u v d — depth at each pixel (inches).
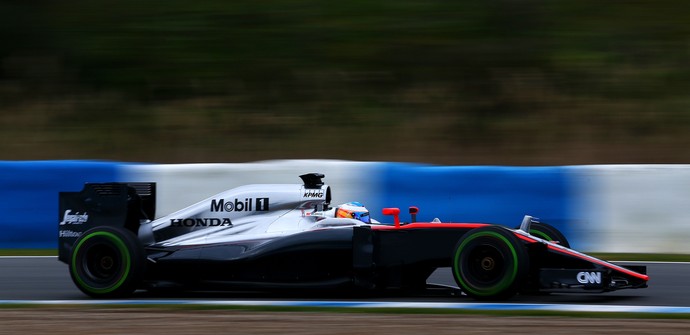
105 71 2508.6
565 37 2527.1
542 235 999.0
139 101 2375.7
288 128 2206.0
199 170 1544.0
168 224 1005.2
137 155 2117.4
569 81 2324.1
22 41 2645.2
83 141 2192.4
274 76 2443.4
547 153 2034.9
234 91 2391.7
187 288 962.1
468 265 865.5
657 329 725.9
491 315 802.8
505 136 2122.3
